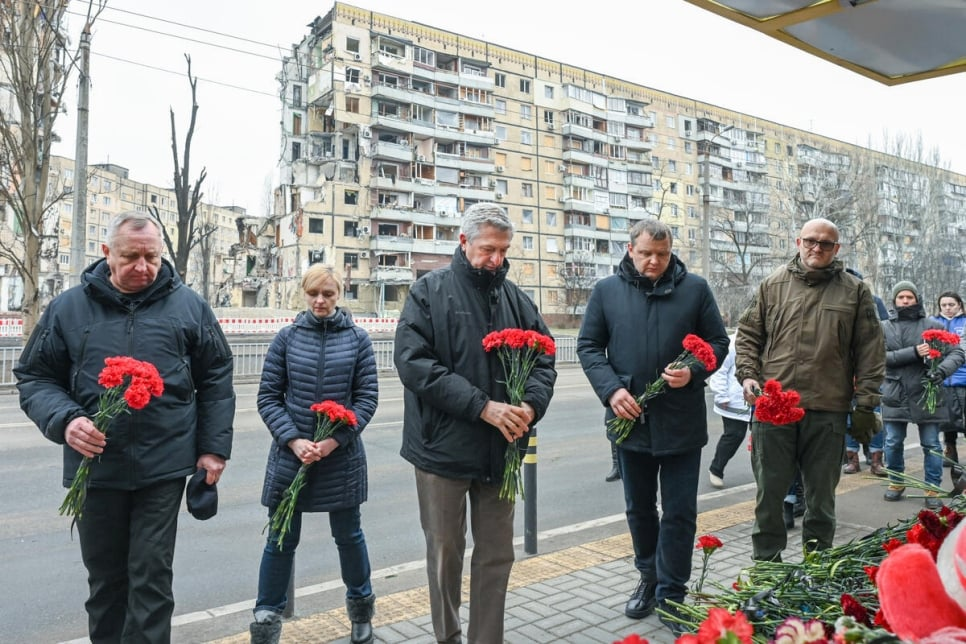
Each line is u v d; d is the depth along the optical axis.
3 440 9.19
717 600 1.96
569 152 60.91
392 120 52.91
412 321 2.95
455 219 55.50
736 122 71.62
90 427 2.49
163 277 2.91
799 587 1.91
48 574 4.60
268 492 3.41
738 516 5.69
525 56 59.78
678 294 3.68
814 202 45.31
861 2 2.98
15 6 18.70
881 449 7.09
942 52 3.50
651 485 3.71
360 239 52.69
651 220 3.69
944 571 1.03
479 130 56.75
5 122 19.06
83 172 16.09
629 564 4.57
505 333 2.86
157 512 2.73
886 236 50.28
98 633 2.78
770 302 4.09
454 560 2.92
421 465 2.92
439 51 55.81
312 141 52.69
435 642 3.40
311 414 3.45
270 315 37.09
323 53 52.19
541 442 9.73
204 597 4.25
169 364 2.81
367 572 3.47
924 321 6.16
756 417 3.33
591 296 3.98
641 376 3.61
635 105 65.75
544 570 4.45
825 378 3.78
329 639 3.43
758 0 3.01
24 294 19.62
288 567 3.34
